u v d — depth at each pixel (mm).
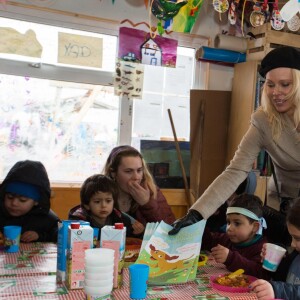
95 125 2738
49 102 2633
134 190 1963
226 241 1707
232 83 2951
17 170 1812
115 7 2666
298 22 2305
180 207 2861
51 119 2648
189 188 2885
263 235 1767
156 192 2090
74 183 2689
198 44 2896
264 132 1709
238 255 1422
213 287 1207
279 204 1906
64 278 1145
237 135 2785
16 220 1824
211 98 2877
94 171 2760
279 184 1898
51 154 2666
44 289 1094
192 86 2941
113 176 2031
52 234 1739
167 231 1327
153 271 1239
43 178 1842
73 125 2693
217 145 2902
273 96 1593
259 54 2678
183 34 2838
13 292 1062
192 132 2869
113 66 2732
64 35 2576
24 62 2533
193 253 1310
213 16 2902
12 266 1284
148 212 1977
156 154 2832
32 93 2594
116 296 1091
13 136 2582
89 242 1115
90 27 2629
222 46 2764
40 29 2553
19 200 1794
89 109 2715
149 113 2838
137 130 2820
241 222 1592
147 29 2750
